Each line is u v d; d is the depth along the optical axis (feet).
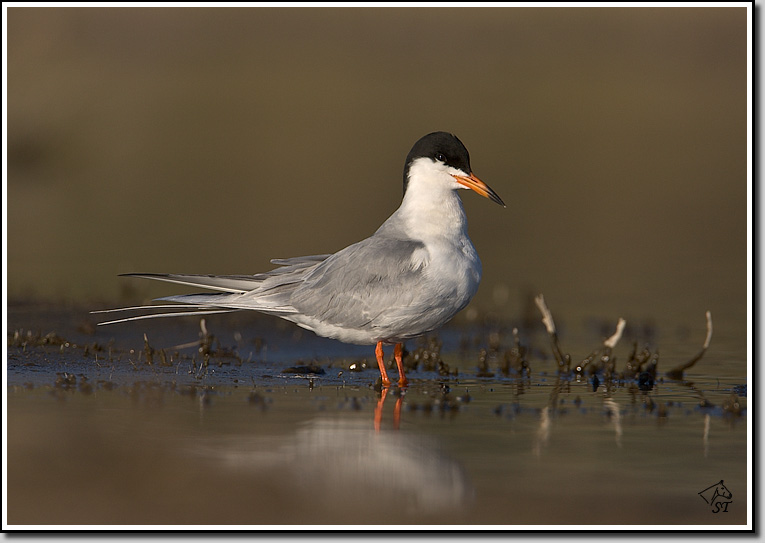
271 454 25.20
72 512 21.38
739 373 36.88
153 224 74.33
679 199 90.94
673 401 32.04
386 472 24.00
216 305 34.17
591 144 113.60
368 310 33.12
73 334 40.68
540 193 90.79
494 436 27.27
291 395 31.99
